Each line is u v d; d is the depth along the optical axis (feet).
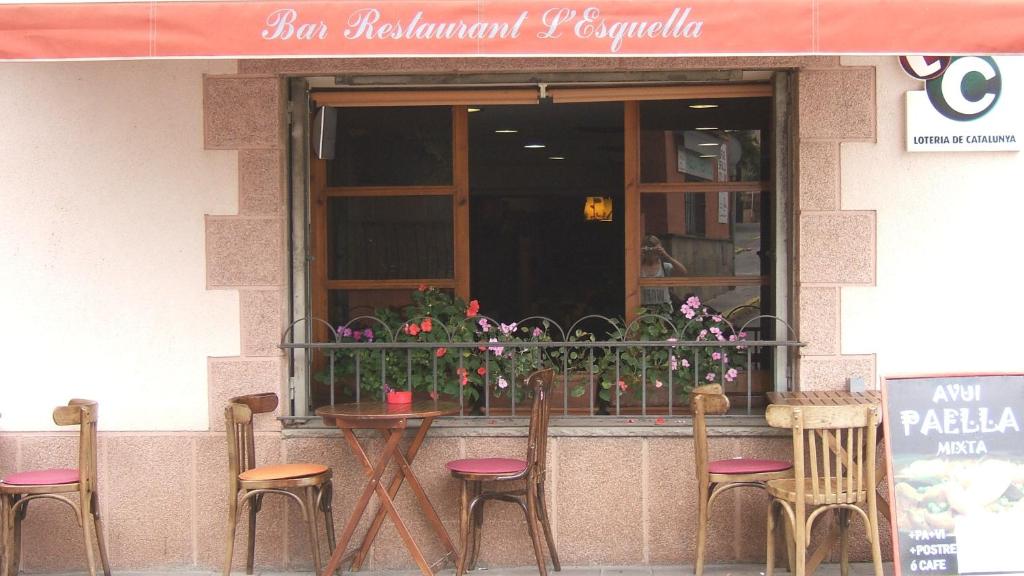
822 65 18.54
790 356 19.11
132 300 18.99
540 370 18.15
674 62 18.67
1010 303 18.54
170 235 18.95
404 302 20.61
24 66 18.92
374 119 20.59
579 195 24.56
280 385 18.93
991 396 15.47
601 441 18.81
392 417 16.87
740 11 14.39
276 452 18.95
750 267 20.03
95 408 17.74
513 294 24.32
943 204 18.56
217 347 18.97
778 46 14.38
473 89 19.63
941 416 15.40
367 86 19.49
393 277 20.61
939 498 15.29
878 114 18.56
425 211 20.61
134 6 14.62
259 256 18.88
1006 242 18.51
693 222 20.13
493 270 23.90
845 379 18.70
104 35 14.66
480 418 18.98
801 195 18.66
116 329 19.02
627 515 18.84
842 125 18.57
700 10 14.42
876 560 15.42
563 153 24.39
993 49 14.30
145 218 18.95
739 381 19.80
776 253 19.20
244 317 18.93
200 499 18.99
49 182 18.95
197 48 14.64
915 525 15.28
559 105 21.18
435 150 20.57
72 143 18.94
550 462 18.89
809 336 18.70
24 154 18.95
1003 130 18.34
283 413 19.02
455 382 19.61
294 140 19.35
